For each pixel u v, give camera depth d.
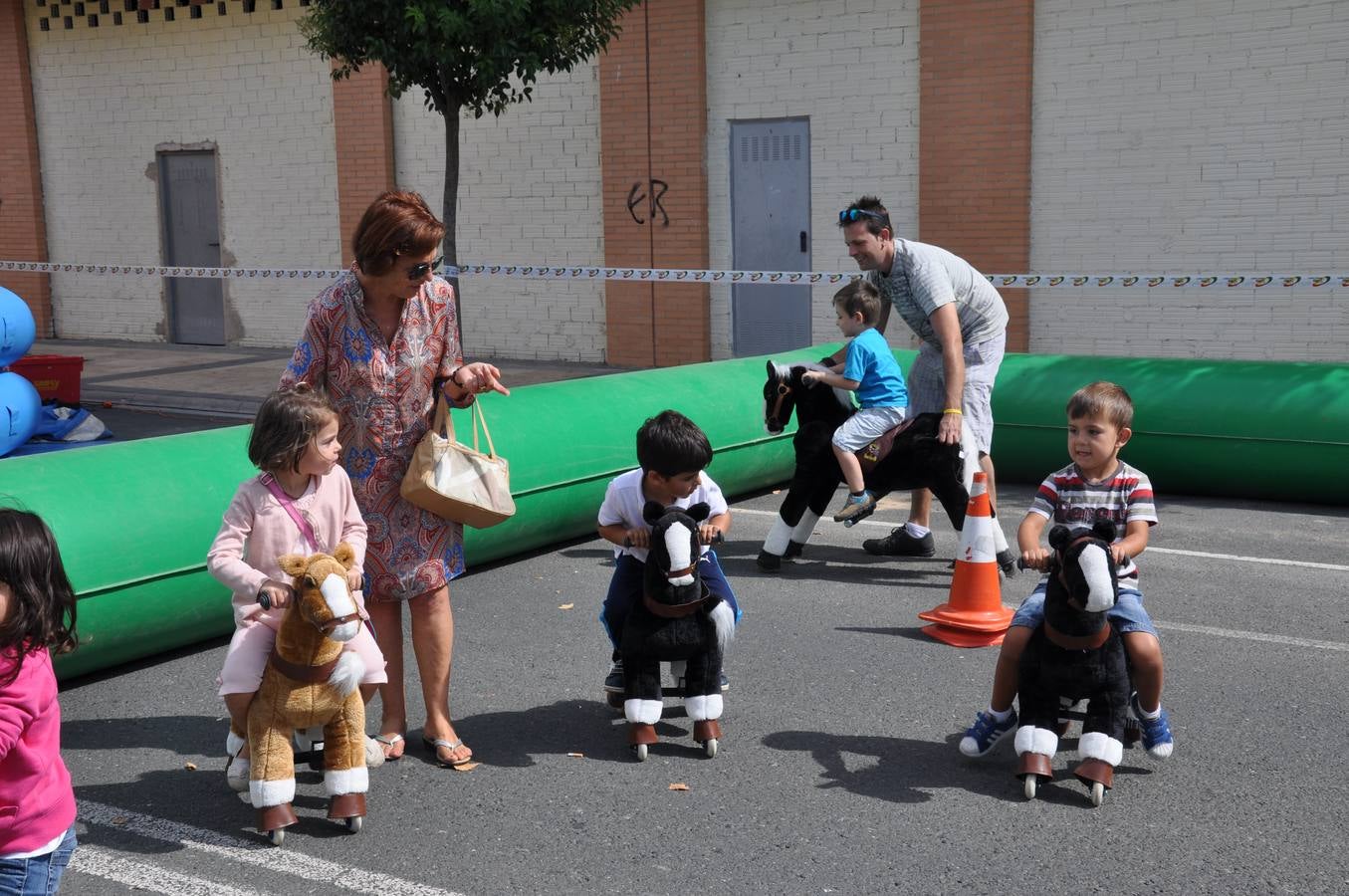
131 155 17.48
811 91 13.19
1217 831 3.75
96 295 18.14
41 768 2.66
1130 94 11.68
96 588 4.97
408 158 15.52
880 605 6.14
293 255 16.52
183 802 4.05
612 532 4.33
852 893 3.42
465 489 4.08
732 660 5.34
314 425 3.70
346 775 3.76
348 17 10.29
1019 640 4.03
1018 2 11.91
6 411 8.71
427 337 4.10
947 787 4.09
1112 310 12.09
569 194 14.60
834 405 6.74
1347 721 4.59
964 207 12.49
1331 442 7.95
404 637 5.72
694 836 3.77
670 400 7.96
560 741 4.51
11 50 17.88
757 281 11.88
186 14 16.67
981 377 6.37
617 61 13.95
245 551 3.82
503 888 3.47
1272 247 11.30
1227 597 6.15
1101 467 4.18
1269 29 11.02
